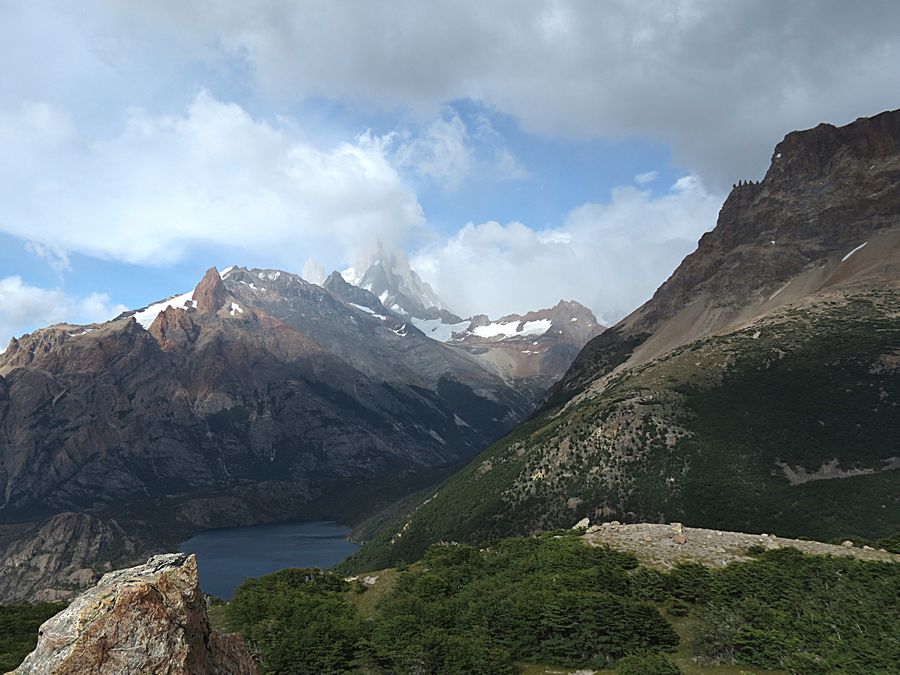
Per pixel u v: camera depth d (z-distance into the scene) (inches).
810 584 2987.2
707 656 2493.8
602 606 2731.3
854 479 7076.8
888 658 2340.1
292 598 3462.1
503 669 2522.1
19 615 4084.6
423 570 3823.8
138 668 879.1
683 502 7308.1
